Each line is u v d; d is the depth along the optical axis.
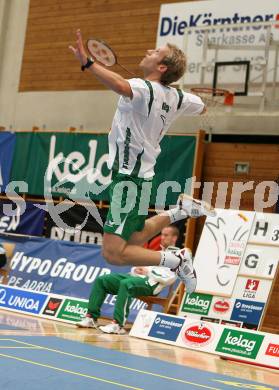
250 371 6.97
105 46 5.29
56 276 11.41
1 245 10.95
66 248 11.61
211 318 9.17
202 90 11.98
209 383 5.59
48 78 15.09
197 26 12.88
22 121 15.34
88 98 14.44
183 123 13.05
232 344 7.86
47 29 15.21
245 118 12.46
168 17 13.37
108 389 4.74
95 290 9.00
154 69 5.19
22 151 13.98
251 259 9.30
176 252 5.36
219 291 9.28
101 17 14.42
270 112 11.57
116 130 5.11
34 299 10.10
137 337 8.62
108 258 5.01
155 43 13.56
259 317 8.87
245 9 12.48
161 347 7.96
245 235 9.48
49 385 4.66
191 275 5.43
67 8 14.94
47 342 6.95
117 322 8.79
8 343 6.53
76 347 6.84
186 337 8.28
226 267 9.40
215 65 12.34
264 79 11.70
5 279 11.09
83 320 8.95
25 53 15.50
